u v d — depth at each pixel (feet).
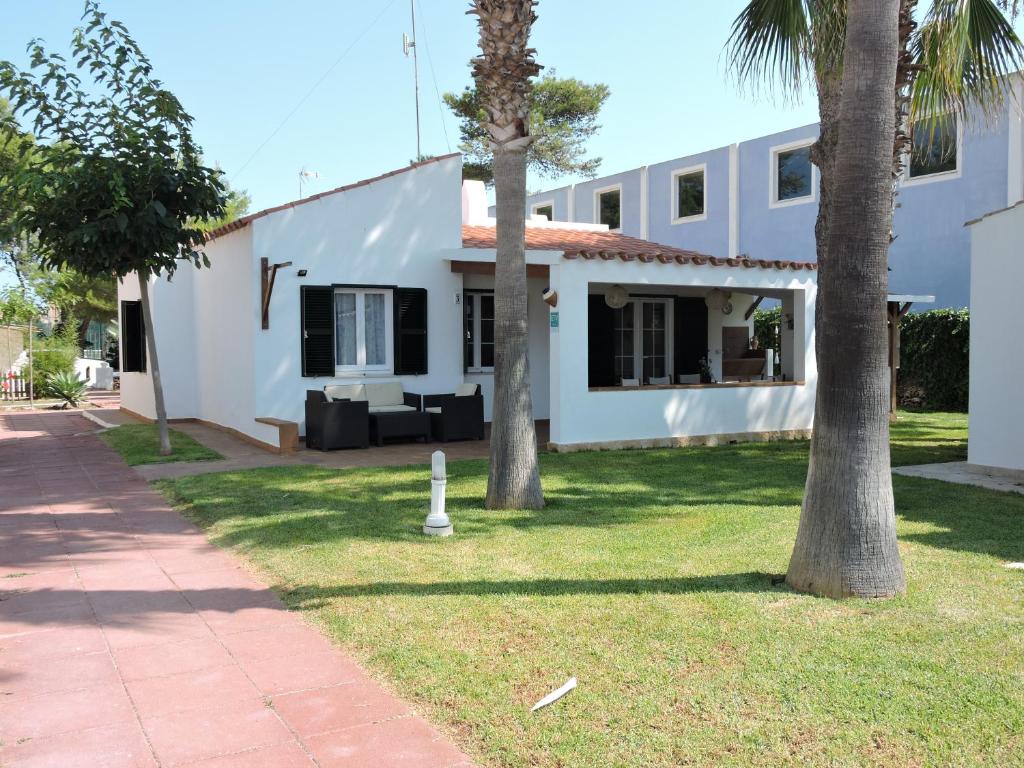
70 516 27.55
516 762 11.16
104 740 12.10
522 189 27.09
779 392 45.57
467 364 51.34
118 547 23.36
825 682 13.26
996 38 28.81
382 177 46.24
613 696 12.97
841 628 15.65
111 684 14.07
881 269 17.38
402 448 42.11
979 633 15.29
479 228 57.41
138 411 61.05
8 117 37.04
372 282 46.16
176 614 17.61
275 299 43.60
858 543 17.47
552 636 15.53
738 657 14.34
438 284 48.39
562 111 120.88
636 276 40.81
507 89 26.71
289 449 40.29
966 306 66.44
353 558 21.18
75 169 35.37
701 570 19.66
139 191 36.94
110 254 36.86
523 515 25.90
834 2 26.63
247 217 42.65
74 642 16.03
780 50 29.50
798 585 18.06
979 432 33.37
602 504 27.48
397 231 46.85
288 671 14.53
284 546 22.56
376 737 12.06
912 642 14.89
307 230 44.16
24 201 37.06
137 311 60.03
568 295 39.45
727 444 43.16
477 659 14.58
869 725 11.85
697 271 42.34
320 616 17.20
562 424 39.63
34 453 43.42
